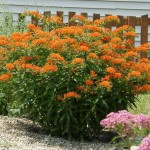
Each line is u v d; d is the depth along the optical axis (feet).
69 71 28.30
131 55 29.55
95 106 28.17
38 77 28.63
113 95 28.91
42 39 28.66
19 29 44.96
